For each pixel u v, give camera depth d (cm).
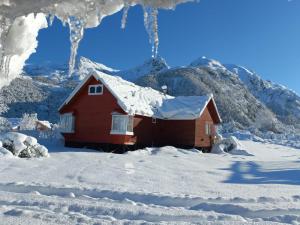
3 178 1251
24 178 1278
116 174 1475
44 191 1035
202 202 971
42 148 1977
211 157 2667
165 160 2155
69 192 1027
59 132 2991
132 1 164
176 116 3072
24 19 193
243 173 1758
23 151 1895
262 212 873
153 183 1303
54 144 2894
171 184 1302
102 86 2758
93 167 1656
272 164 2277
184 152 2792
